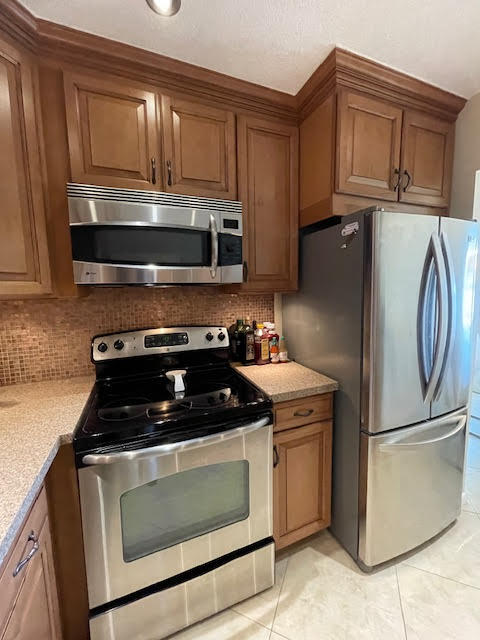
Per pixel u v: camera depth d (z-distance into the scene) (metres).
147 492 1.09
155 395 1.33
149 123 1.29
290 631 1.20
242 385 1.45
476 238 1.49
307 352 1.75
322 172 1.49
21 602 0.72
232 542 1.26
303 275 1.74
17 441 0.94
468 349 1.56
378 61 1.36
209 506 1.21
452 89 1.56
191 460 1.13
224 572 1.25
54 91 1.16
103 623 1.06
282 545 1.45
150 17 1.09
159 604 1.14
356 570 1.45
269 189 1.59
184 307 1.76
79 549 1.05
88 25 1.11
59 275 1.24
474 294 1.54
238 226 1.47
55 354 1.52
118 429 1.02
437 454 1.51
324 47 1.28
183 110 1.36
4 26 1.03
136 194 1.25
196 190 1.41
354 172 1.45
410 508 1.47
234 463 1.24
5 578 0.64
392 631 1.19
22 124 1.10
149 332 1.59
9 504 0.68
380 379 1.31
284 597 1.33
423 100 1.56
